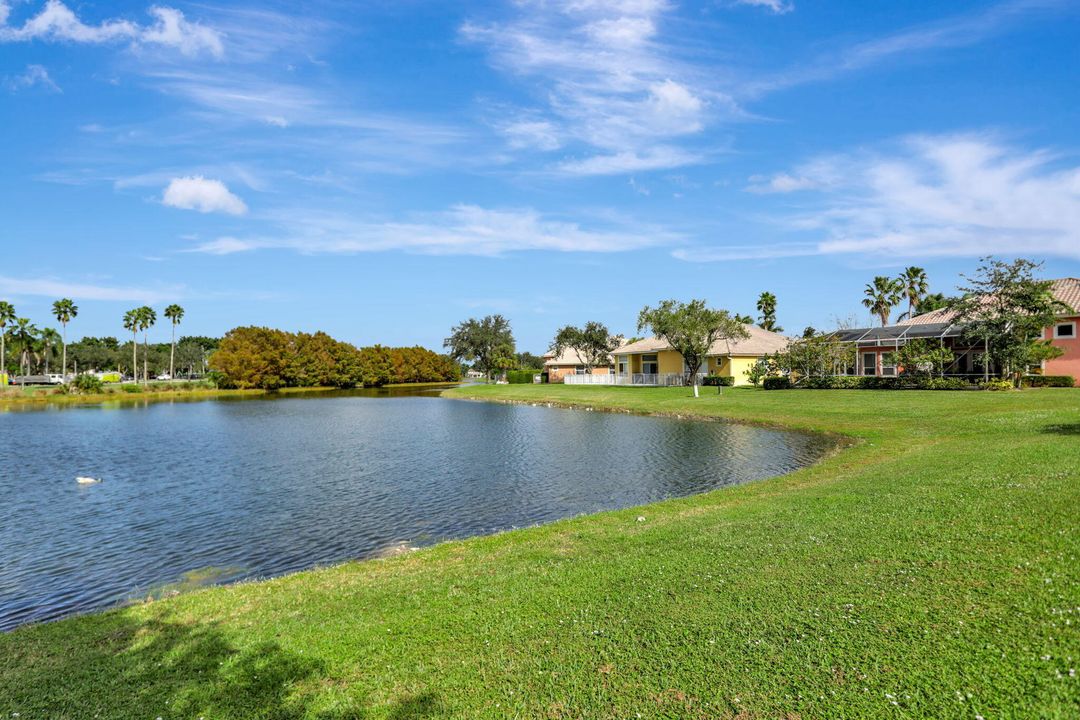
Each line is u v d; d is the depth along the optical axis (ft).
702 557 25.57
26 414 158.20
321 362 312.09
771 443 77.36
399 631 20.17
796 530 28.53
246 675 17.76
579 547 31.09
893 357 127.95
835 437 78.48
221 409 173.58
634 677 15.87
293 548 39.42
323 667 17.93
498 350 357.00
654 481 56.90
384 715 15.16
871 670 14.90
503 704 15.20
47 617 29.63
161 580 34.30
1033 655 14.60
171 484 60.85
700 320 162.09
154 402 208.33
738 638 17.26
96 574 35.42
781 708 13.89
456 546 34.50
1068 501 27.66
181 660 19.20
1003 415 71.61
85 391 235.81
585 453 75.66
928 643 15.76
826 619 17.79
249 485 59.62
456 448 83.82
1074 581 18.31
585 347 282.36
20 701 16.94
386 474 64.28
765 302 278.26
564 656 17.34
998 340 105.29
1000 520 25.82
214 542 41.01
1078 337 110.42
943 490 33.50
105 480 63.57
